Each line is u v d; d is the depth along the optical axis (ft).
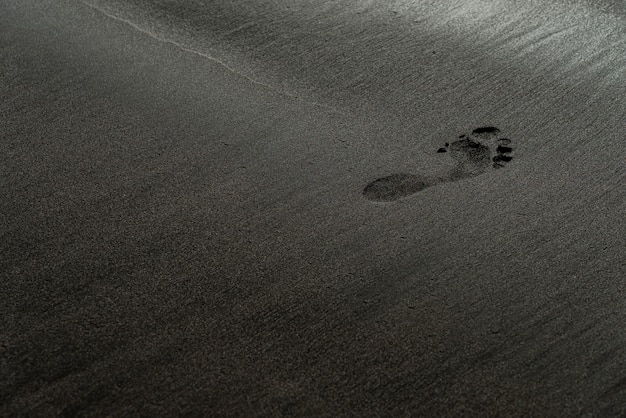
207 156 10.82
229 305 8.46
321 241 9.28
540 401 7.22
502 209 9.55
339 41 13.28
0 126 11.65
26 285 8.82
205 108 11.82
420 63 12.52
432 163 10.41
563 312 8.11
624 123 10.78
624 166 10.00
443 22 13.56
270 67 12.72
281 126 11.32
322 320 8.21
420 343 7.88
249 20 14.08
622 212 9.30
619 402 7.15
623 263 8.61
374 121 11.30
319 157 10.67
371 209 9.72
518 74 12.03
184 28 13.98
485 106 11.41
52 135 11.41
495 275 8.63
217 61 12.94
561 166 10.15
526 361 7.62
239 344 7.98
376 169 10.37
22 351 7.98
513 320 8.07
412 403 7.28
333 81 12.26
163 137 11.24
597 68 11.97
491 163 10.34
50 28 14.26
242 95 12.06
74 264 9.09
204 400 7.42
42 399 7.47
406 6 14.14
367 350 7.84
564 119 10.99
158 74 12.69
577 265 8.66
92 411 7.34
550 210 9.45
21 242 9.46
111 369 7.77
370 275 8.75
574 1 13.76
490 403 7.23
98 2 15.08
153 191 10.23
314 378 7.57
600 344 7.73
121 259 9.14
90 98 12.20
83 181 10.46
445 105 11.51
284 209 9.80
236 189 10.19
